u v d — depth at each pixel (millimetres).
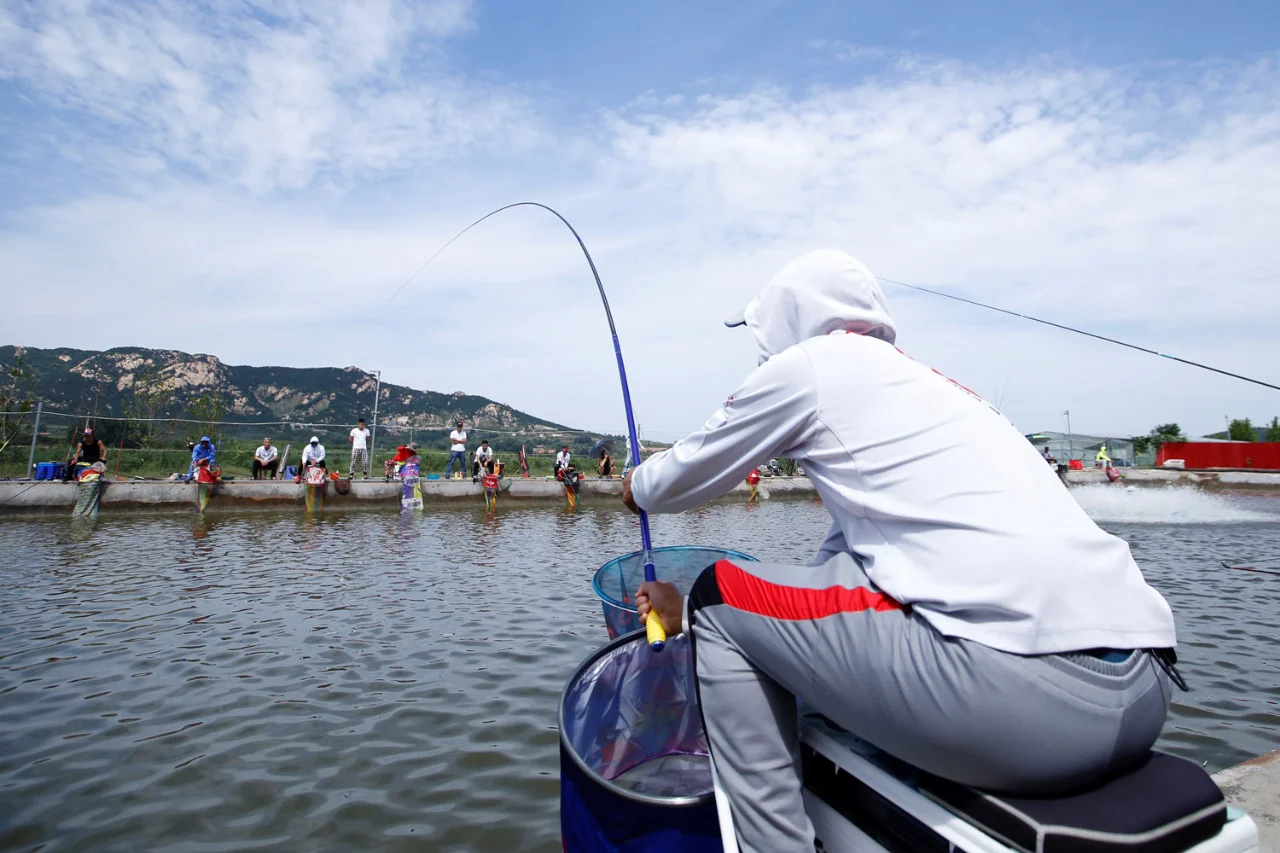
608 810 1550
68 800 3125
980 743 1123
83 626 5953
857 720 1272
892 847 1321
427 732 3855
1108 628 1144
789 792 1386
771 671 1375
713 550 2346
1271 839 2014
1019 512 1186
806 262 1586
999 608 1125
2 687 4492
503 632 5852
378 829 2920
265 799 3148
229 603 6852
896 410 1307
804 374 1367
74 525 13648
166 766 3443
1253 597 7363
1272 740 3828
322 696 4371
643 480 1688
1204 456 29656
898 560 1255
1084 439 29281
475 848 2797
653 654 2047
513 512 17859
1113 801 1132
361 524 14602
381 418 23500
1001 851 1127
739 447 1437
